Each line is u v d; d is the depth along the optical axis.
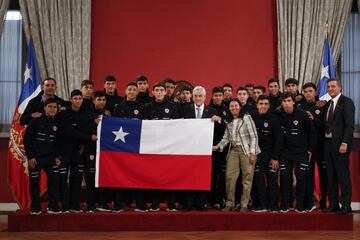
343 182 5.91
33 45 8.08
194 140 6.14
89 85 6.23
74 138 6.05
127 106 6.25
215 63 8.35
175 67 8.33
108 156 6.07
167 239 5.33
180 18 8.38
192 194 6.23
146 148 6.13
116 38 8.34
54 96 6.38
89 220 5.87
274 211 6.03
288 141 6.09
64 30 8.15
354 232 5.77
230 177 6.10
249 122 6.09
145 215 5.89
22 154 7.36
